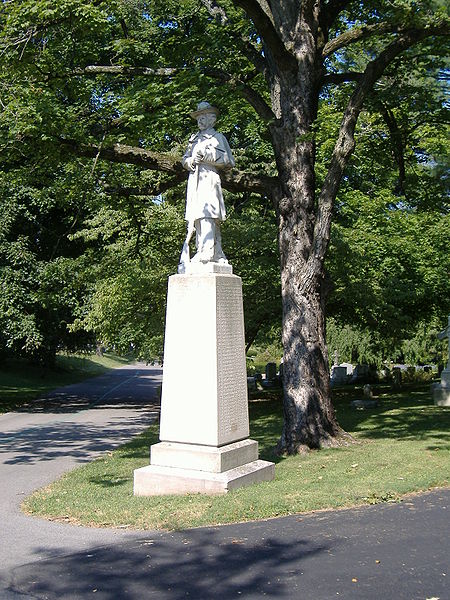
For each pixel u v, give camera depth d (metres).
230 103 15.40
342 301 23.61
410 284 26.05
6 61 14.45
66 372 52.75
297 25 14.79
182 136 21.47
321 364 13.96
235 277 10.52
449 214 27.73
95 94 17.94
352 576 6.12
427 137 24.33
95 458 14.21
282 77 14.58
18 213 26.88
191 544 7.27
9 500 10.02
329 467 11.28
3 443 16.80
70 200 18.08
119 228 23.17
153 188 16.77
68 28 14.89
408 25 13.46
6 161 16.34
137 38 19.81
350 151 13.55
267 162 27.72
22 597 6.04
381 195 26.56
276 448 13.70
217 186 10.65
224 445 9.85
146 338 25.36
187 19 19.53
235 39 15.52
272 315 23.12
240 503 8.60
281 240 14.52
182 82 14.65
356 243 24.38
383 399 24.61
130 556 7.00
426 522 7.68
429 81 20.78
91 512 8.82
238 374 10.38
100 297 24.58
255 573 6.33
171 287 10.23
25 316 26.17
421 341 37.22
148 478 9.68
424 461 11.33
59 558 7.07
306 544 7.05
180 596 5.90
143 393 36.69
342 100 19.75
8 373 43.69
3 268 25.98
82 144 15.13
